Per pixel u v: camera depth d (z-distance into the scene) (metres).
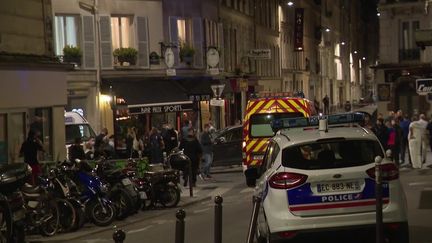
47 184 13.77
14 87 17.88
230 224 13.44
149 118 32.38
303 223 8.66
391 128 23.73
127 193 15.40
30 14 19.39
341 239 8.75
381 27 44.69
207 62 36.25
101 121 29.98
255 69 48.22
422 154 24.14
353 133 9.07
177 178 17.61
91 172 14.78
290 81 61.88
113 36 31.31
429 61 43.50
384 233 8.72
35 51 19.61
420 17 43.50
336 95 92.75
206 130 24.23
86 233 13.73
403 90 44.41
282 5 59.19
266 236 9.30
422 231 11.29
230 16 42.22
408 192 16.77
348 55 106.44
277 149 9.34
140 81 31.77
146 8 32.22
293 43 63.94
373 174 8.70
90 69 29.56
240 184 22.36
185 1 34.81
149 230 13.87
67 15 28.98
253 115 19.83
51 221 13.53
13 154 17.77
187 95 33.12
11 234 10.91
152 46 32.50
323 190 8.71
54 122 20.19
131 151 24.00
